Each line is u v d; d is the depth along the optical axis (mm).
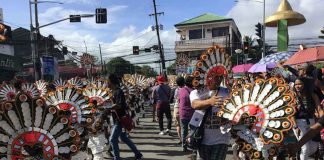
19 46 54062
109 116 8508
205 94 4789
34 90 9625
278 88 4246
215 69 4750
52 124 4484
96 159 7457
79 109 6258
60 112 4551
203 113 4809
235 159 6676
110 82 7715
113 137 7637
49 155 4445
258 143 4199
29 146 4430
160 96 12883
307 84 6215
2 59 28016
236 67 15328
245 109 4371
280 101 4191
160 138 12289
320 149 6746
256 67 11180
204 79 4703
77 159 4625
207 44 48188
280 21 17750
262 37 26688
